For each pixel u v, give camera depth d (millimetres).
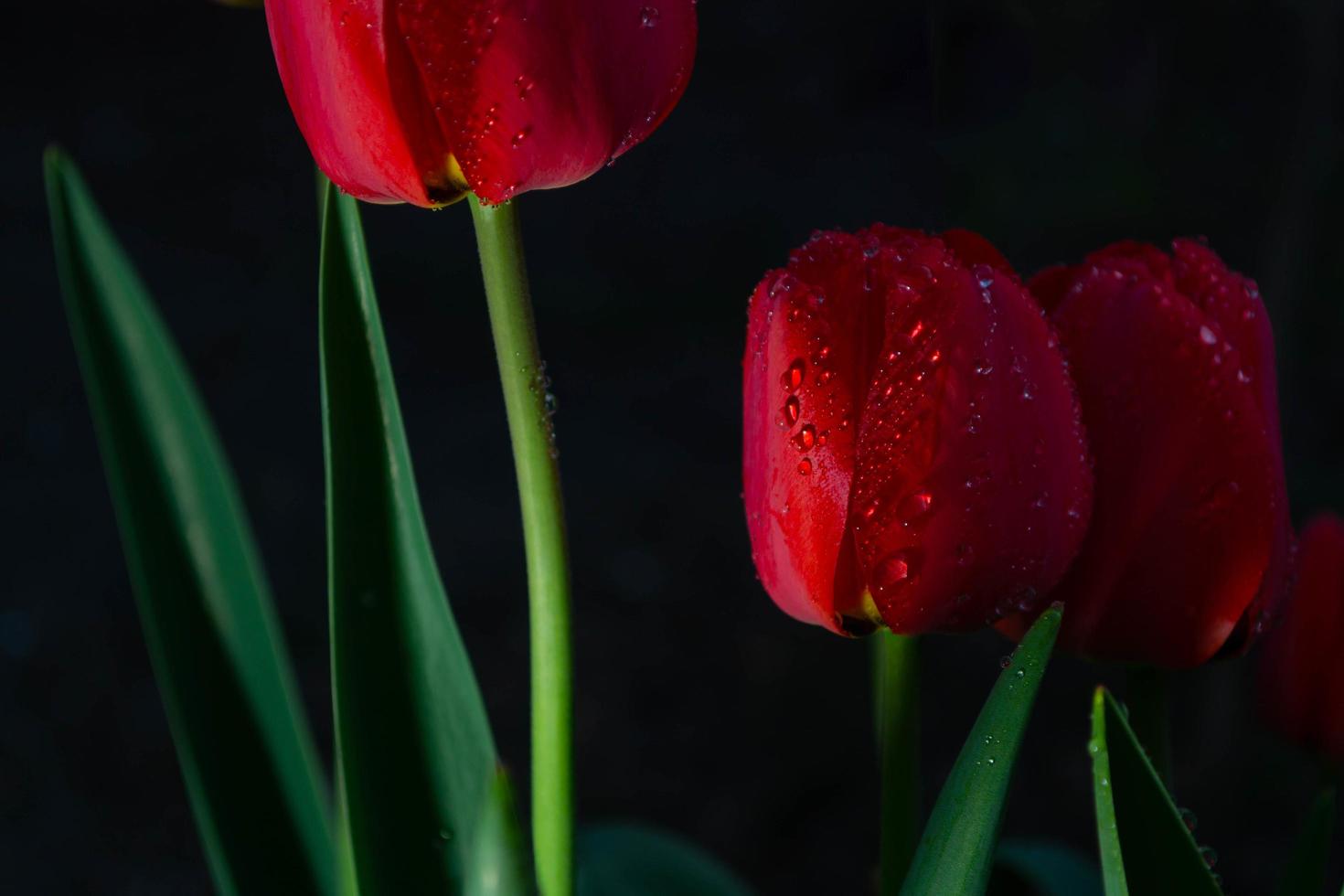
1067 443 706
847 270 713
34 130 4691
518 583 2814
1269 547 712
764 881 2230
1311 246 1854
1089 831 2207
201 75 5059
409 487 750
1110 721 696
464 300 3879
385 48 695
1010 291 706
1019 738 686
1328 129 1714
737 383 3551
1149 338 709
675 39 709
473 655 2627
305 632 2662
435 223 4250
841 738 2482
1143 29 1963
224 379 3484
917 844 725
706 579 2871
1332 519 796
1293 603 800
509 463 3227
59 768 2346
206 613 813
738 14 5453
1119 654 721
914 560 706
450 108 698
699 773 2422
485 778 751
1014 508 704
